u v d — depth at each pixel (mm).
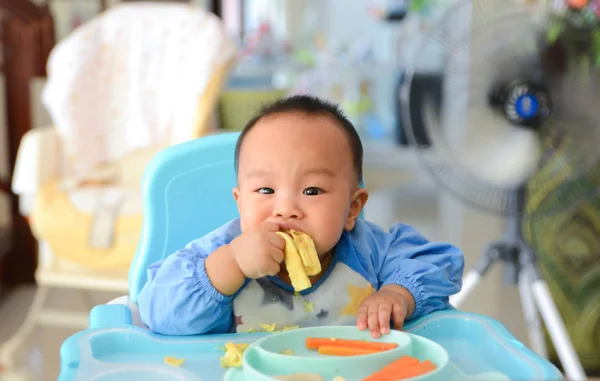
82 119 2293
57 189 2125
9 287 2953
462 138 1688
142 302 876
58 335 2406
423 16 4594
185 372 754
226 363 760
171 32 2322
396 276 937
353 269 950
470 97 1676
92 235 2004
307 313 917
